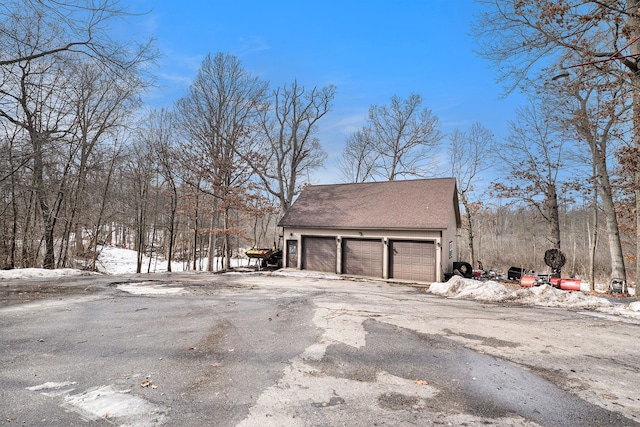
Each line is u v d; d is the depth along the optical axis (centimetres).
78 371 434
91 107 1836
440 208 1753
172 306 887
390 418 328
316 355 514
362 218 1877
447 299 1091
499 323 734
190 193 2294
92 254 2308
